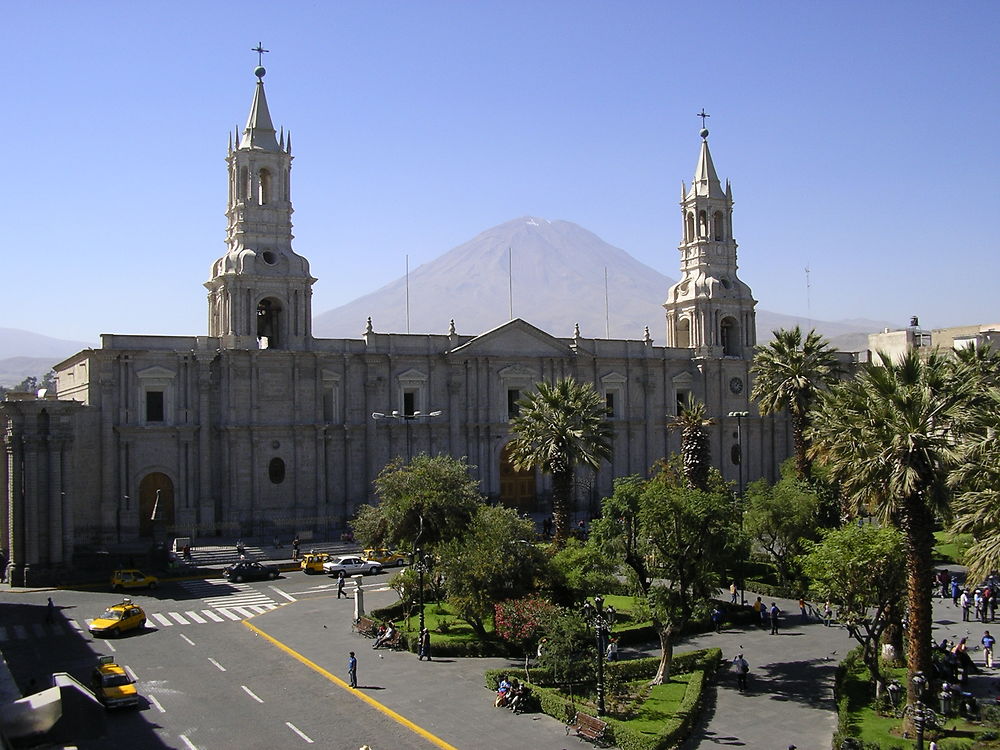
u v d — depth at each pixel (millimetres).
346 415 95875
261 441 91312
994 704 42500
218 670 49938
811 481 79250
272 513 91625
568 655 46312
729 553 49281
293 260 94375
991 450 38281
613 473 110500
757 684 48094
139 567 79000
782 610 64750
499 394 104312
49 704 20094
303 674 49281
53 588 72938
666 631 48094
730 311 118500
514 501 105000
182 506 88312
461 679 48469
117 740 39406
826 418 49219
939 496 40000
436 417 100500
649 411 113000
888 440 40875
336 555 84938
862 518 64562
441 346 101812
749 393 118938
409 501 61500
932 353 48750
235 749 38438
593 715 41750
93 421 85125
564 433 70625
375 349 98062
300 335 94688
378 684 47531
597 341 110938
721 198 118688
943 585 66125
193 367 89312
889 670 48625
